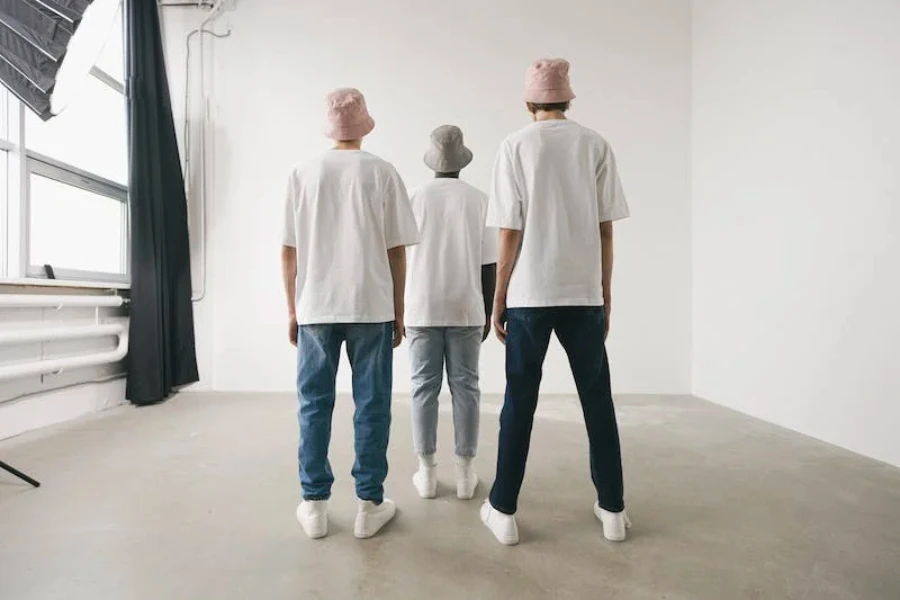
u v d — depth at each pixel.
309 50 3.59
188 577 1.17
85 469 1.92
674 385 3.59
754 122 2.89
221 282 3.58
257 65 3.60
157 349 3.14
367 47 3.59
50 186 2.76
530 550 1.30
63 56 1.66
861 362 2.14
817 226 2.39
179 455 2.10
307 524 1.36
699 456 2.11
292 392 3.54
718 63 3.26
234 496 1.66
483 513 1.46
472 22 3.59
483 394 3.51
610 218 1.36
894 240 1.98
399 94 3.59
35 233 2.66
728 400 3.14
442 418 2.82
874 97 2.07
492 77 3.59
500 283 1.37
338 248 1.34
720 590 1.13
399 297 1.47
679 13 3.59
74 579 1.16
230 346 3.58
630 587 1.13
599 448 1.35
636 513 1.53
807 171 2.46
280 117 3.60
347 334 1.37
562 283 1.29
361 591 1.12
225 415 2.84
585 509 1.57
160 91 3.38
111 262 3.31
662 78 3.59
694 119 3.56
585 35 3.59
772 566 1.23
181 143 3.59
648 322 3.59
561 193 1.31
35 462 2.00
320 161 1.37
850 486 1.76
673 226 3.59
